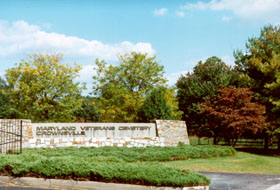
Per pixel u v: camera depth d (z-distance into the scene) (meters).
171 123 20.62
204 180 9.15
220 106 21.58
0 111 41.00
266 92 23.84
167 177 8.82
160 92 22.62
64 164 9.42
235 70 30.94
